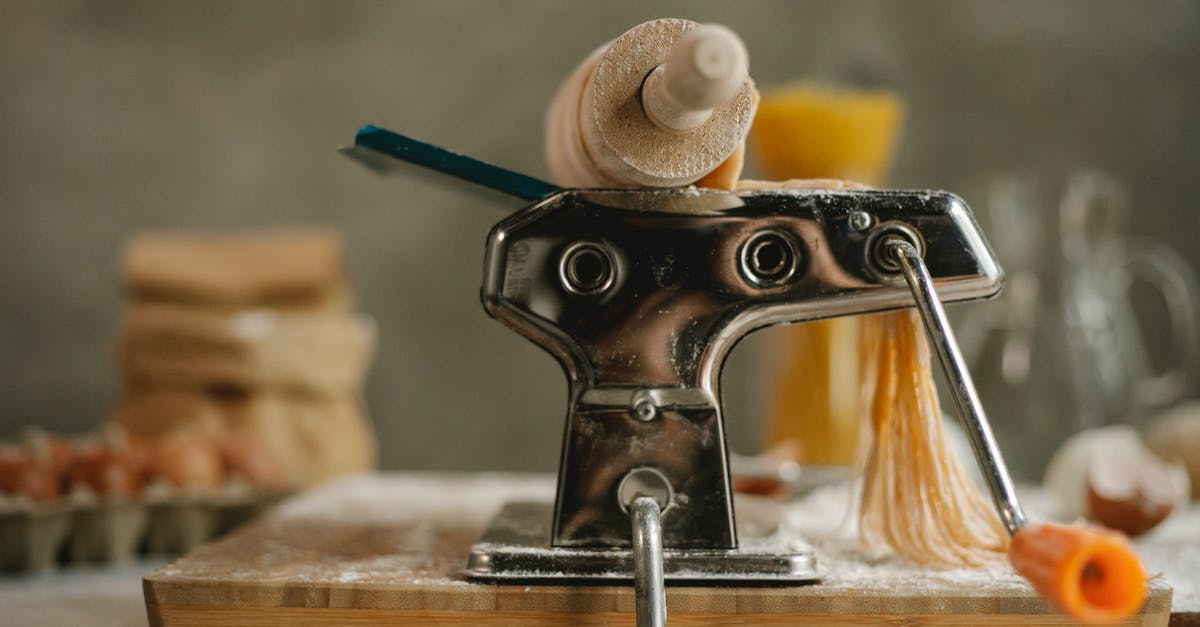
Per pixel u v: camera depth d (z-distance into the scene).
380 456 2.36
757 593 0.79
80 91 2.39
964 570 0.83
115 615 0.96
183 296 1.81
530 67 2.39
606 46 0.82
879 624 0.79
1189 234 2.30
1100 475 1.08
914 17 2.33
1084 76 2.31
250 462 1.17
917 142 2.32
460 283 2.37
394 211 2.38
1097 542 0.65
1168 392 1.68
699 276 0.81
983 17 2.32
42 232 2.38
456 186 0.87
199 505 1.12
